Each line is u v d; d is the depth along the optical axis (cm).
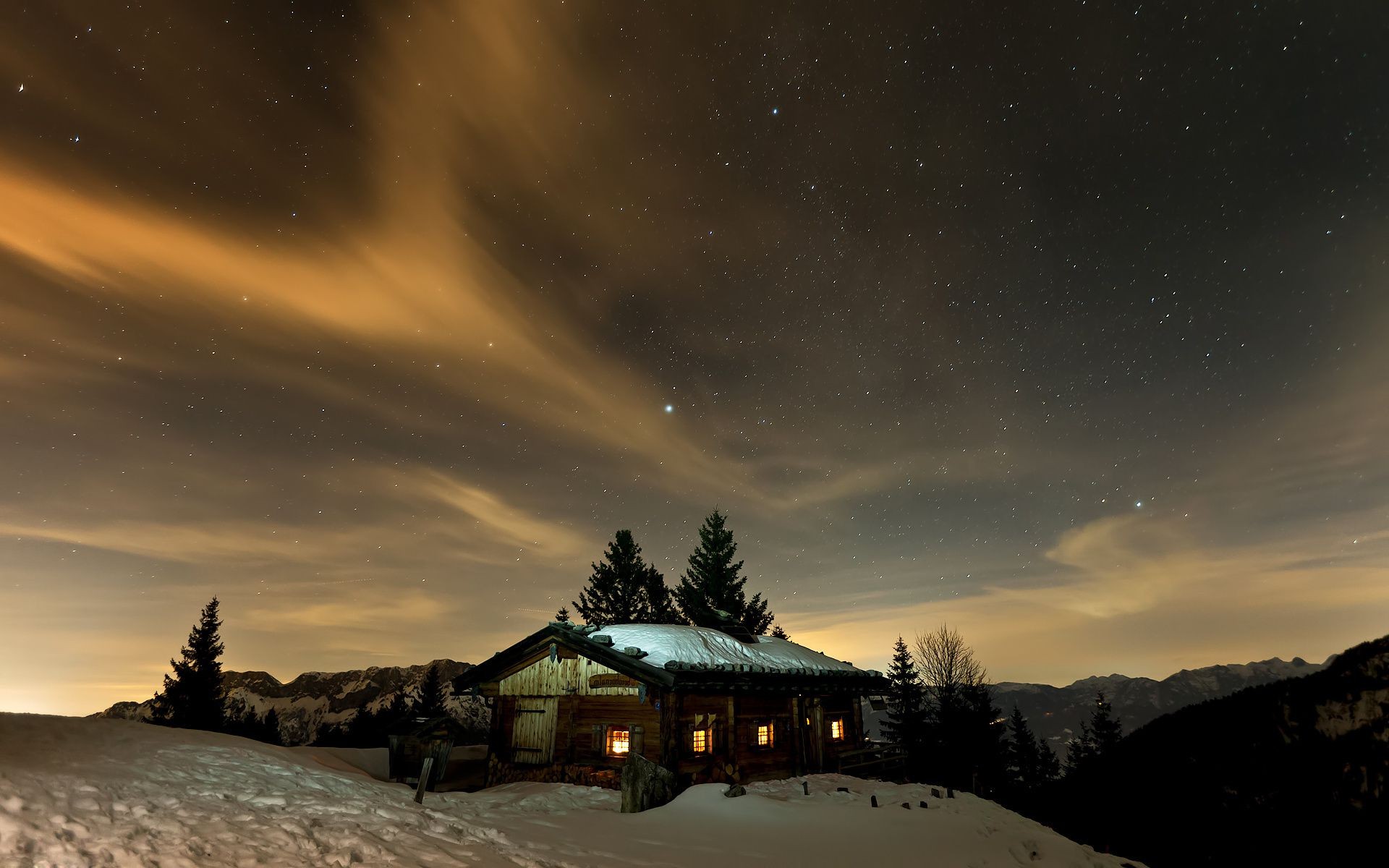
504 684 1852
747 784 1630
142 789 749
